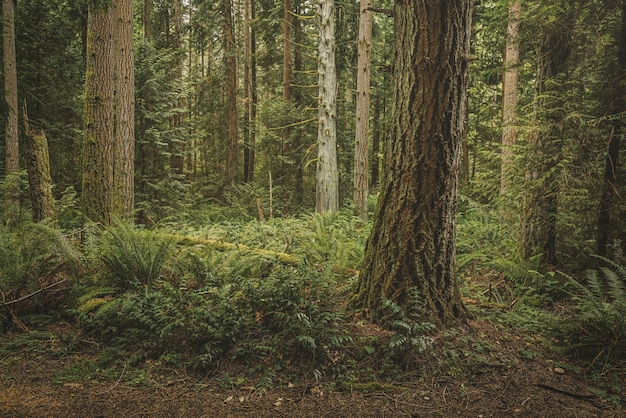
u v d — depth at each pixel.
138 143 12.50
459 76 4.41
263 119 19.72
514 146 6.99
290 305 4.32
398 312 4.22
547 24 6.52
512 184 7.37
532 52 7.40
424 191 4.51
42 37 12.23
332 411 3.38
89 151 7.49
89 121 7.48
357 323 4.59
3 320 4.69
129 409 3.33
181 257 5.95
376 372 3.91
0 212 6.74
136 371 3.89
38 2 12.03
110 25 7.60
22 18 11.91
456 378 3.86
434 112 4.39
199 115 25.16
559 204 6.58
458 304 4.77
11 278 4.88
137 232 5.99
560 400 3.57
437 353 4.12
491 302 5.75
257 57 22.45
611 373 3.94
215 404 3.44
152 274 5.46
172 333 4.30
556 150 6.53
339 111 19.78
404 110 4.52
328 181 13.11
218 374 3.87
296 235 8.59
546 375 3.93
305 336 3.86
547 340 4.57
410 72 4.44
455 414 3.37
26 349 4.22
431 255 4.57
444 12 4.28
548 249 6.69
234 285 5.02
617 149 6.21
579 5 6.41
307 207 18.61
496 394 3.65
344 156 19.55
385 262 4.68
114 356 4.12
